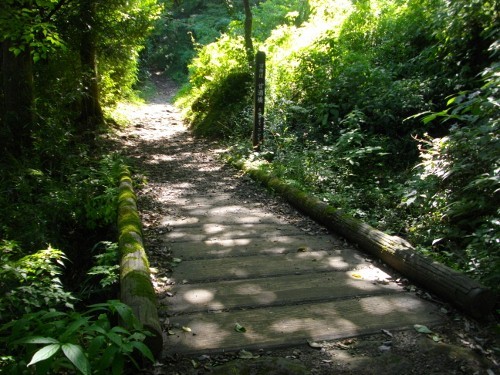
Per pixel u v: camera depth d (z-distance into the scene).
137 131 12.15
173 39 26.48
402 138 7.72
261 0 22.34
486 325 3.25
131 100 16.66
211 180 7.61
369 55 9.61
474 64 7.52
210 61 13.73
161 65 27.50
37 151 7.15
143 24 11.13
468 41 7.51
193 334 3.06
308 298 3.61
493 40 7.02
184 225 5.40
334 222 5.14
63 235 5.79
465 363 2.81
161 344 2.71
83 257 5.60
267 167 7.64
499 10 6.83
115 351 1.93
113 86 13.87
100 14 9.98
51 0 6.88
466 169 4.44
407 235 5.05
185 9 26.05
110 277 3.84
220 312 3.37
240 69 12.27
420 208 5.30
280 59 11.04
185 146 10.45
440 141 4.78
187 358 2.81
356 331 3.14
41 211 5.64
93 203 5.88
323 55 9.97
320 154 7.59
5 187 6.05
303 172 7.08
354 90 8.78
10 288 3.44
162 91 23.55
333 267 4.23
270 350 2.93
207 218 5.68
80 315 2.07
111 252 4.41
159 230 5.21
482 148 4.03
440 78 7.77
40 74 8.90
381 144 7.64
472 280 3.40
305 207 5.80
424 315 3.37
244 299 3.58
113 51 11.47
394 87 7.99
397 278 4.01
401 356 2.88
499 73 4.20
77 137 9.13
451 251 4.50
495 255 3.91
